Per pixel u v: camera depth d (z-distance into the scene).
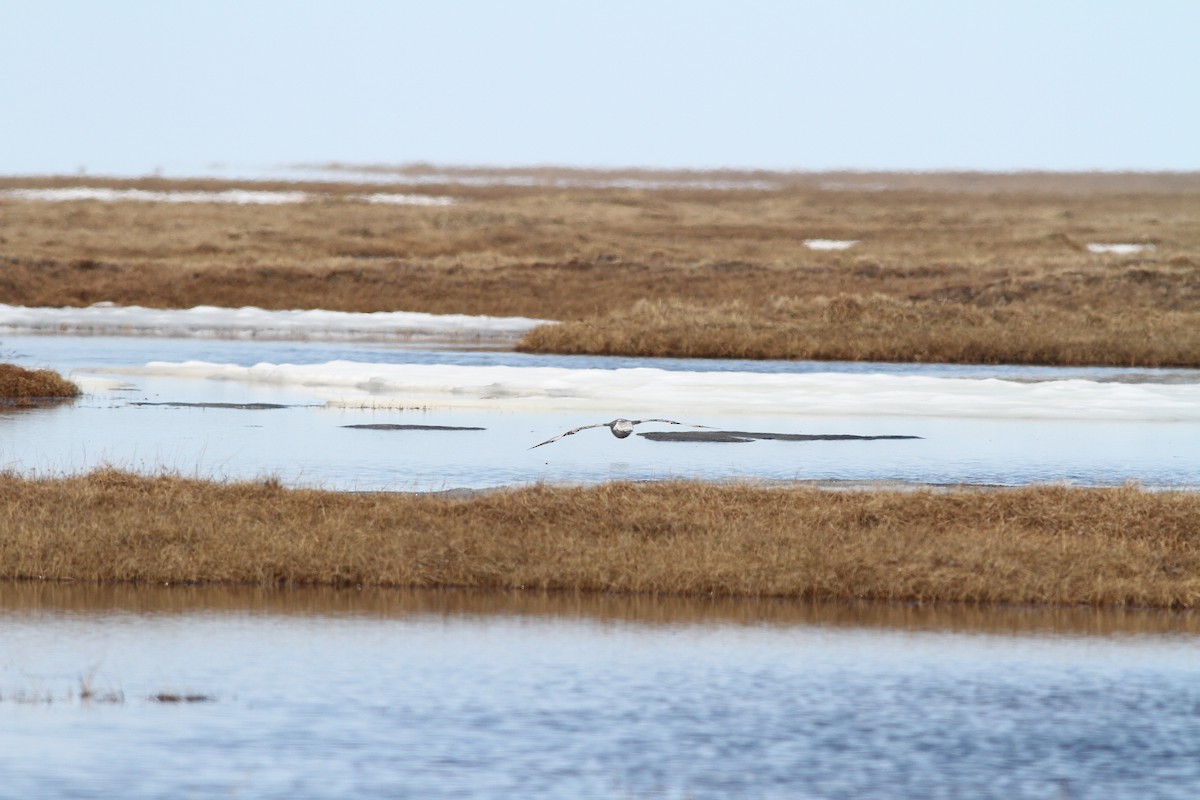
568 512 57.91
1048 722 39.34
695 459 77.88
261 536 54.00
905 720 39.31
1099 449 83.56
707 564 51.78
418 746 37.06
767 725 38.84
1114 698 41.31
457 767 35.78
